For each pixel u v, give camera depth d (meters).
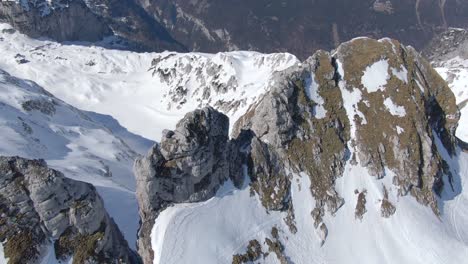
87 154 138.25
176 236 74.75
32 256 65.69
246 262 77.94
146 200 76.50
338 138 99.94
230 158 86.62
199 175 78.81
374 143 100.94
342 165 98.06
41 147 128.88
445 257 90.88
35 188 67.75
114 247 72.38
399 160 99.94
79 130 161.75
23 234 66.75
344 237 90.00
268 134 94.62
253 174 88.69
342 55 111.81
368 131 101.94
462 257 91.75
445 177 106.62
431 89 115.81
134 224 88.00
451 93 116.00
